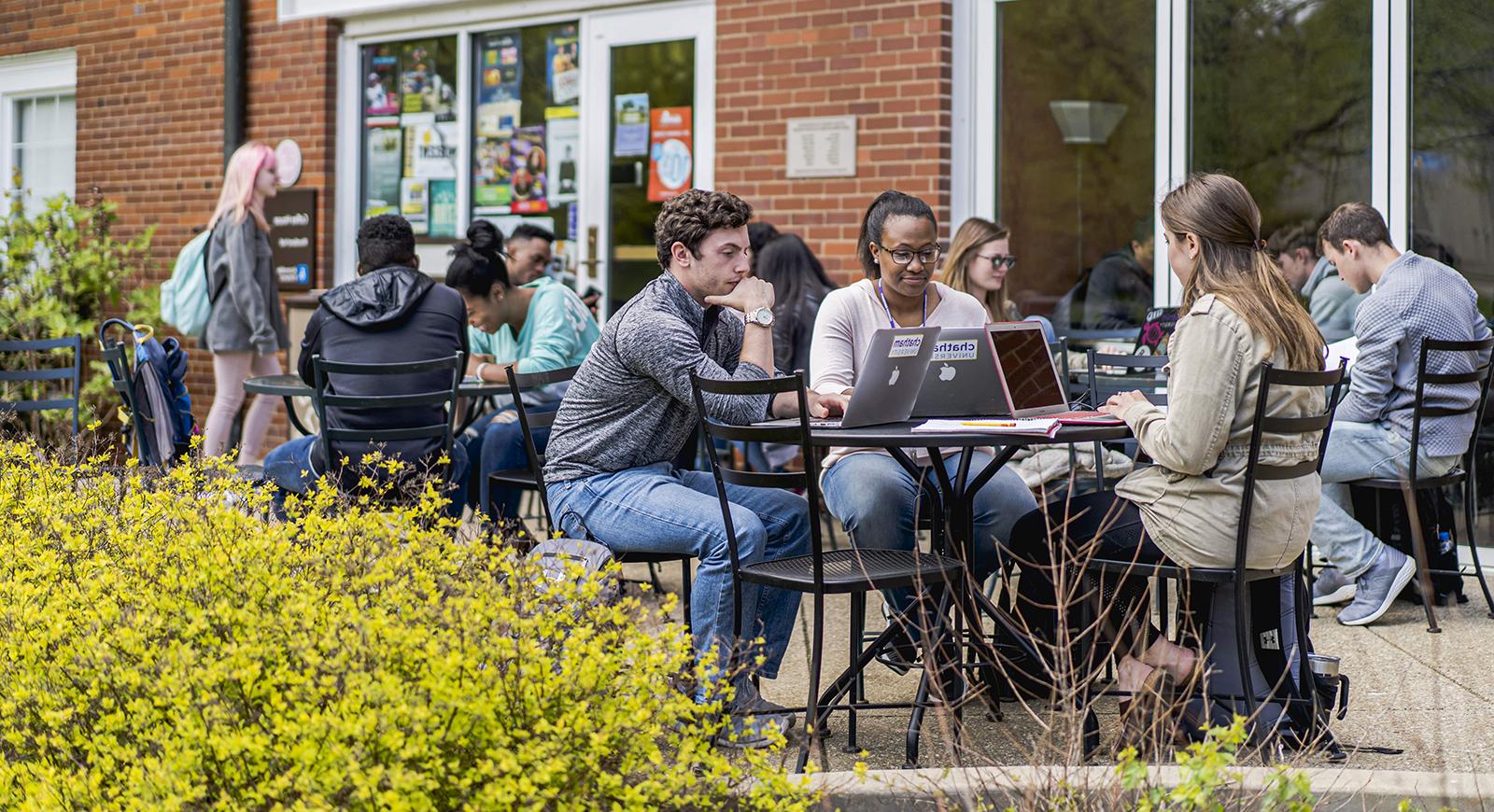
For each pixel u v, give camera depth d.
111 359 5.94
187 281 7.88
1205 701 3.32
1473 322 5.59
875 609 5.58
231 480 3.71
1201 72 6.92
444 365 5.36
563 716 2.52
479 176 9.15
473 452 6.25
